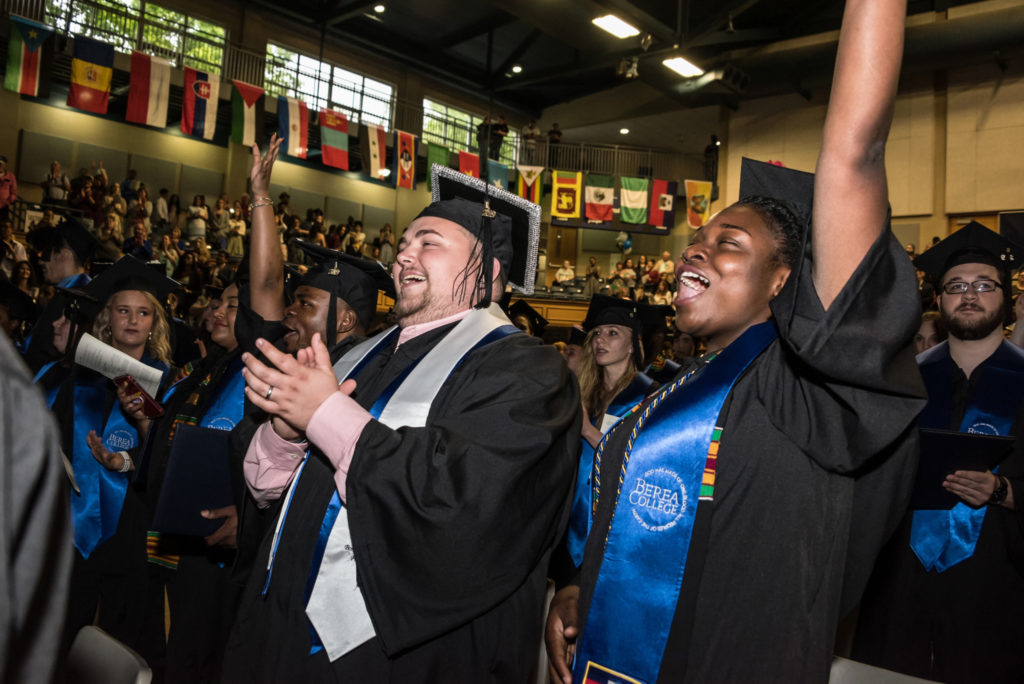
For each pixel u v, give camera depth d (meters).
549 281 24.70
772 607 1.26
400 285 2.01
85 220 15.39
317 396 1.51
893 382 1.18
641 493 1.44
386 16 21.78
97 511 3.23
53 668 0.71
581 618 1.50
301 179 21.78
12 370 0.71
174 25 19.17
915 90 21.56
